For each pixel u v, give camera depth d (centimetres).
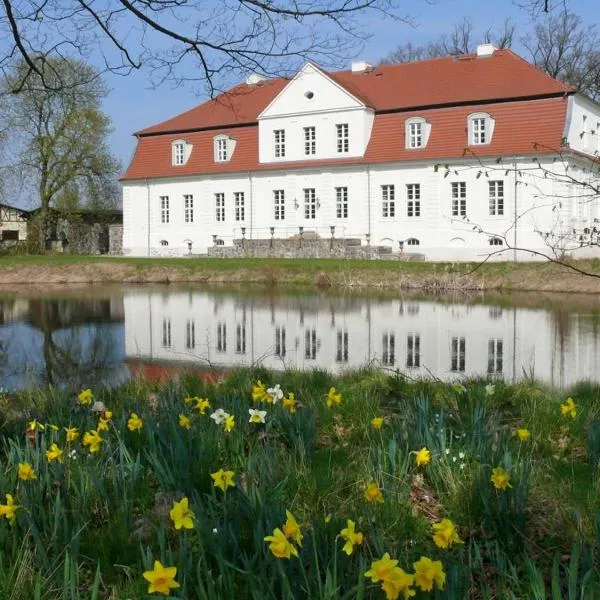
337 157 4706
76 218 5753
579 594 359
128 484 495
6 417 737
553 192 4009
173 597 330
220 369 1362
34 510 445
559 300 2639
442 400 804
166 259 4459
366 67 5019
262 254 4738
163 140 5428
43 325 2119
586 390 905
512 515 439
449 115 4388
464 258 4322
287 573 358
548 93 4106
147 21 791
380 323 2064
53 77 1153
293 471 530
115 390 912
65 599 350
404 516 458
